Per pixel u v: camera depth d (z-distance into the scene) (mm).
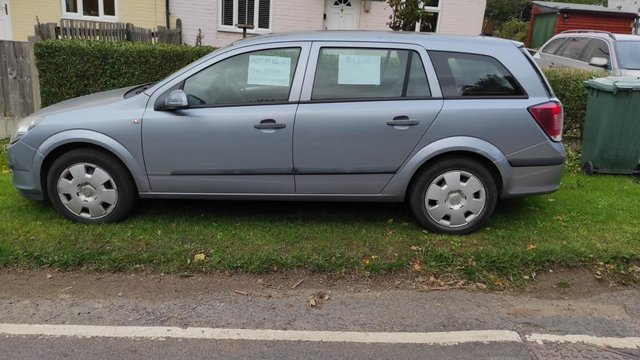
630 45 9820
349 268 4281
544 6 19906
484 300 3990
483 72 4645
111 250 4352
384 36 4688
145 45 8141
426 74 4594
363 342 3416
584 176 6836
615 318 3820
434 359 3266
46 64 7914
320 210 5320
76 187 4734
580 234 4902
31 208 5125
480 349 3383
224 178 4656
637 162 6785
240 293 3973
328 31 4844
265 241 4598
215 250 4418
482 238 4770
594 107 6836
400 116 4523
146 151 4598
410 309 3828
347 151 4578
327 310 3789
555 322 3736
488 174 4691
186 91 4605
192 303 3822
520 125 4586
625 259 4512
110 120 4566
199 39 13633
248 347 3330
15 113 8555
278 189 4691
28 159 4695
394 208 5414
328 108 4527
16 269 4180
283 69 4586
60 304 3766
